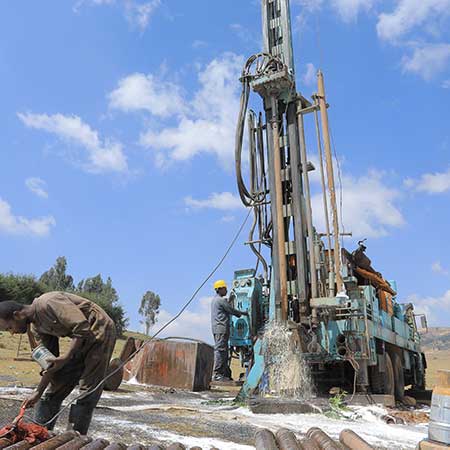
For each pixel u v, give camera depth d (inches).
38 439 160.9
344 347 417.7
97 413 281.4
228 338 459.8
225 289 475.2
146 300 3624.5
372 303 455.5
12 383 441.7
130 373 564.4
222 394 532.4
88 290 3486.7
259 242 489.4
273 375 401.1
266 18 529.0
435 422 128.6
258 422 298.7
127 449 167.6
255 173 500.4
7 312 188.5
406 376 648.4
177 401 417.4
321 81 491.5
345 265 452.1
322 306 422.9
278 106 503.5
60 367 183.8
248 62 500.4
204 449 198.5
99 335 194.4
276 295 442.6
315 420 324.2
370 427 308.5
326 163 471.8
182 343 569.9
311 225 462.3
